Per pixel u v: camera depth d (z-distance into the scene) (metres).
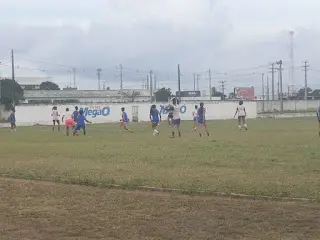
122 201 8.77
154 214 7.73
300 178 10.55
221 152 16.11
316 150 16.28
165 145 19.41
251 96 125.56
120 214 7.79
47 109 52.94
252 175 11.12
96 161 14.56
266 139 21.61
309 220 7.04
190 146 18.61
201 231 6.68
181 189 9.59
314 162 13.21
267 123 42.28
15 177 12.01
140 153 16.44
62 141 23.73
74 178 11.27
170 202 8.56
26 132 34.53
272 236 6.34
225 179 10.62
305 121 46.91
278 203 8.19
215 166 12.83
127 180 10.78
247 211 7.69
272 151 16.11
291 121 47.25
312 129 30.56
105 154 16.42
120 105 57.00
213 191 9.29
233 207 8.00
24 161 14.96
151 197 9.07
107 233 6.72
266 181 10.23
